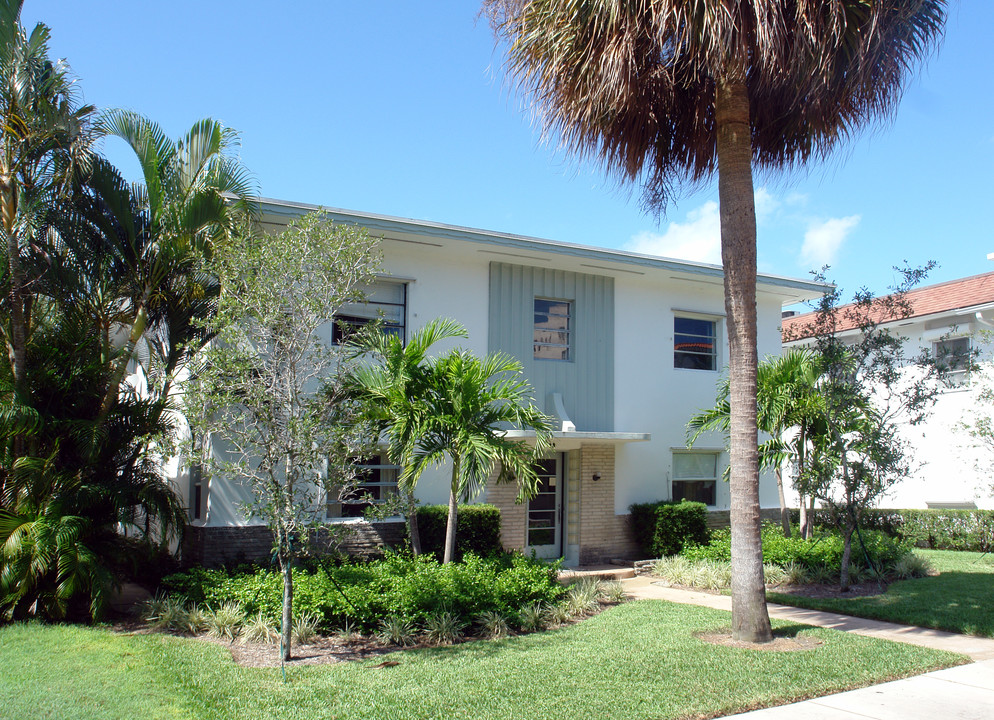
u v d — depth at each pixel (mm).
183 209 10070
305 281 7957
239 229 8781
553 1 8398
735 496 8547
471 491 10805
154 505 9734
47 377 9508
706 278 16375
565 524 15164
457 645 8195
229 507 11719
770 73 8133
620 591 11234
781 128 9609
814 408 11867
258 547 11867
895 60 8586
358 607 8523
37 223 9320
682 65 8570
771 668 7164
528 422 11000
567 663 7324
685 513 15000
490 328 14484
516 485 14391
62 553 8688
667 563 13938
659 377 16438
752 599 8336
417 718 5789
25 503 9164
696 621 9484
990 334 15703
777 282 16516
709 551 13961
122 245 10266
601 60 8125
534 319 15156
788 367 14078
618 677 6840
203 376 7727
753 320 8633
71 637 8211
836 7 7617
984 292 17656
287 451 7492
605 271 15680
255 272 7949
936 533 17297
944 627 9234
